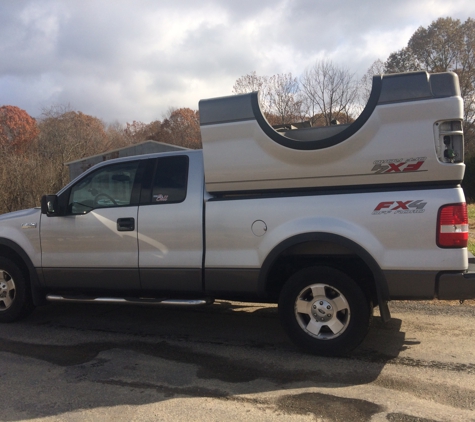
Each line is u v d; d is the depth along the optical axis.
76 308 6.31
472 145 36.34
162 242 4.69
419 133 3.83
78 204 5.18
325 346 4.14
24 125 47.03
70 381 3.82
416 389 3.52
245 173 4.35
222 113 4.36
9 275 5.52
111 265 4.92
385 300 4.01
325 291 4.15
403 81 3.86
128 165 5.03
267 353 4.38
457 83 3.82
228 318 5.66
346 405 3.27
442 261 3.78
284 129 5.19
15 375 3.97
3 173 17.67
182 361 4.22
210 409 3.27
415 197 3.86
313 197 4.15
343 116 32.94
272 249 4.23
